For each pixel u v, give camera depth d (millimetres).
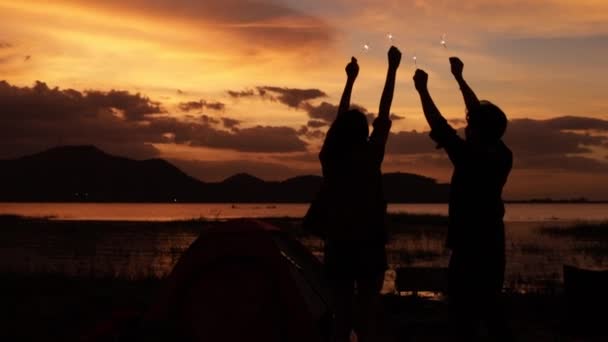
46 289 14320
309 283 7555
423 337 8977
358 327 5789
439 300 12578
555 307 11172
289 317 6348
